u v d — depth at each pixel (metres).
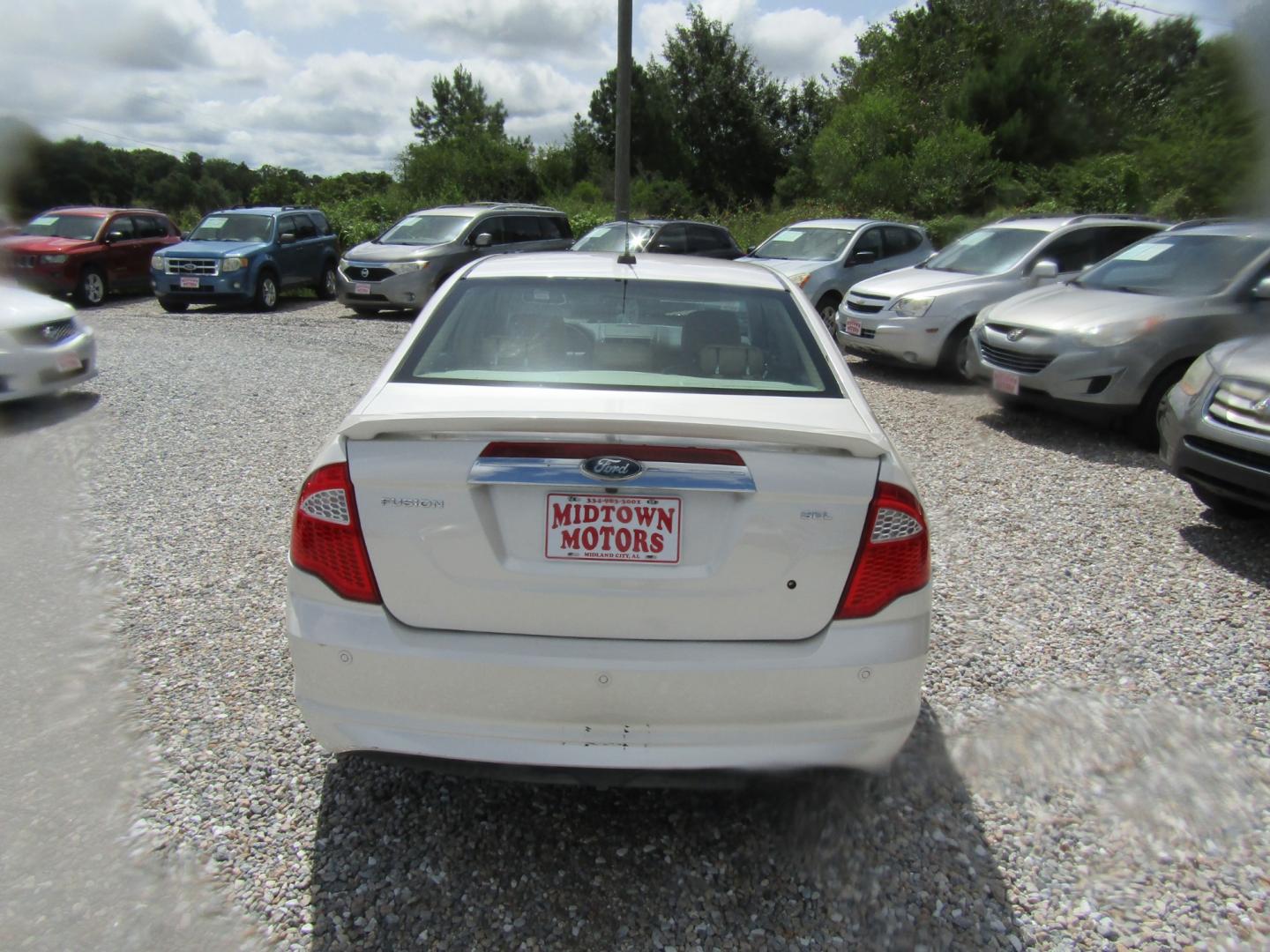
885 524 2.39
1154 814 2.94
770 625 2.37
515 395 2.68
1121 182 30.08
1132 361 7.35
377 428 2.35
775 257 13.20
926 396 9.59
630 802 2.95
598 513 2.33
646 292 3.33
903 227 13.61
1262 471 4.92
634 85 53.75
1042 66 36.97
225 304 16.75
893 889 2.59
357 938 2.36
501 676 2.33
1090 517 5.79
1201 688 3.72
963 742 3.30
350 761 3.10
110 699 3.45
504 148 48.06
